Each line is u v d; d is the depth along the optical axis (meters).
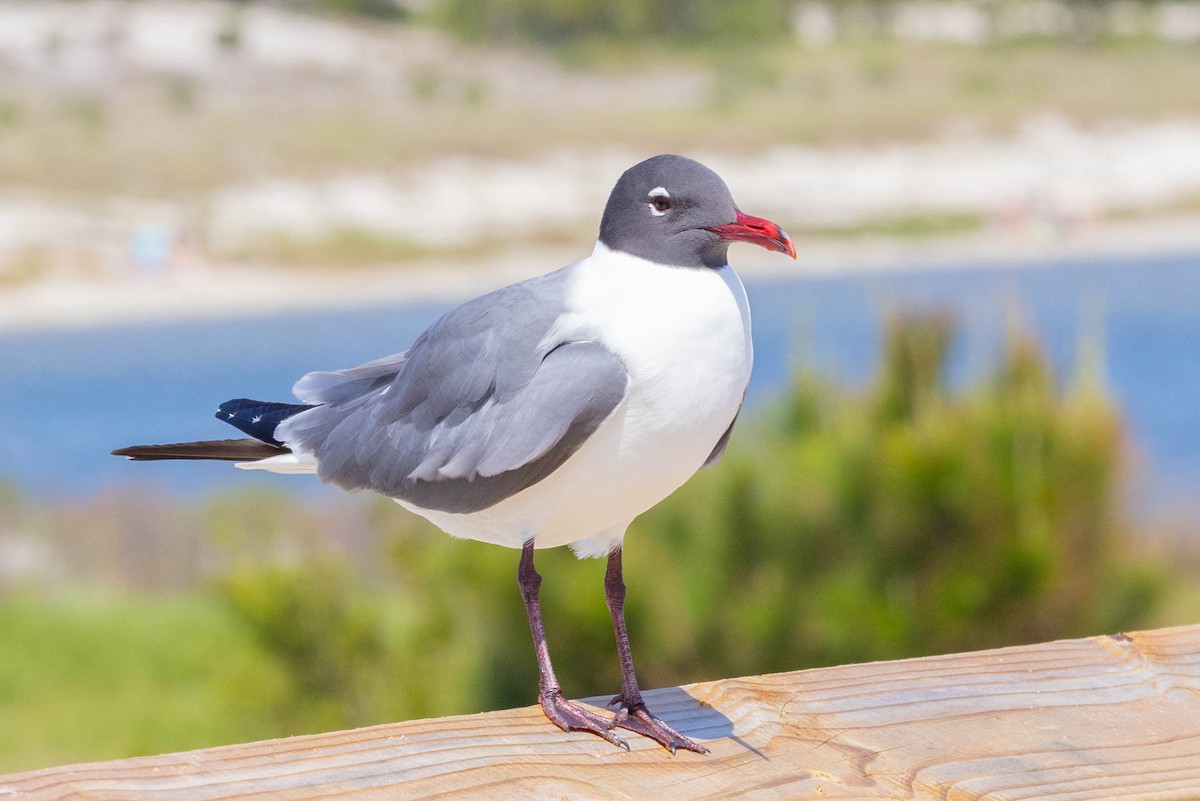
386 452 4.13
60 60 64.69
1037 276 39.31
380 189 49.81
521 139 58.56
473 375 3.91
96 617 13.38
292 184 49.31
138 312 36.81
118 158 51.22
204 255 41.94
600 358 3.65
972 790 3.01
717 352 3.66
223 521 13.22
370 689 8.21
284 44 71.75
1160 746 3.20
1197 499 12.29
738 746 3.25
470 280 41.44
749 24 86.62
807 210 52.03
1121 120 63.38
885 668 3.62
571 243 45.56
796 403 8.07
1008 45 87.38
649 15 84.56
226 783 2.90
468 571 7.45
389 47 75.44
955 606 7.31
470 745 3.19
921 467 7.32
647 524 7.51
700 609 7.29
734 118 65.19
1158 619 7.86
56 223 43.31
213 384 26.77
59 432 22.78
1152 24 90.00
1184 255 43.88
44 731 10.90
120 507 15.62
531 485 3.76
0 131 54.28
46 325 35.34
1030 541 7.30
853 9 93.12
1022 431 7.52
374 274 41.72
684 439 3.70
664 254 3.77
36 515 15.80
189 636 12.74
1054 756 3.15
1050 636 7.64
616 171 54.09
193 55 67.50
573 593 7.20
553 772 3.12
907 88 75.25
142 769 2.92
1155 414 21.03
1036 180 55.16
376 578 9.73
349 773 2.99
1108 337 28.17
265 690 8.40
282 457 4.45
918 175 56.34
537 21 82.50
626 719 3.38
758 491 7.41
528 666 7.49
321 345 31.12
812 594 7.39
